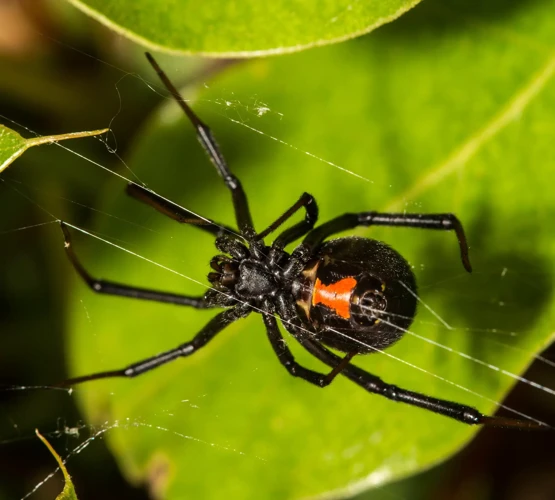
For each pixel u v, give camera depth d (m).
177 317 0.14
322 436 0.13
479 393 0.13
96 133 0.12
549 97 0.13
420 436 0.13
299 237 0.13
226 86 0.13
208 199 0.13
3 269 0.15
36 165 0.15
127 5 0.12
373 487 0.14
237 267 0.13
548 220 0.13
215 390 0.13
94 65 0.15
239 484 0.13
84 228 0.15
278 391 0.13
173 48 0.12
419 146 0.13
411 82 0.13
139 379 0.13
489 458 0.14
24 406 0.15
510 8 0.13
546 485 0.14
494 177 0.13
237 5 0.12
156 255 0.14
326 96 0.13
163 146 0.13
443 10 0.13
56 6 0.15
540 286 0.13
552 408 0.14
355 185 0.13
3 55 0.15
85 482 0.15
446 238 0.13
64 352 0.15
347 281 0.12
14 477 0.15
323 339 0.13
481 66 0.13
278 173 0.13
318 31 0.12
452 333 0.13
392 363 0.13
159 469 0.13
